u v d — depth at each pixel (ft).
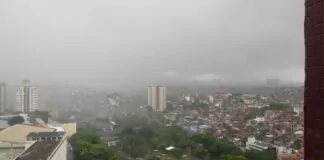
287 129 422.82
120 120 614.75
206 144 334.65
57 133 259.39
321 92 13.52
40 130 293.84
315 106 13.96
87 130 468.75
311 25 14.29
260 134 411.34
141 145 341.82
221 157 276.00
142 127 465.88
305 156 14.84
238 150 308.60
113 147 339.36
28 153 172.45
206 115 644.69
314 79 14.02
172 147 346.13
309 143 14.44
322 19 13.51
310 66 14.35
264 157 289.74
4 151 258.57
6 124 408.46
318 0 13.78
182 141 349.41
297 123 448.65
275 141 366.63
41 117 517.14
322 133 13.47
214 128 489.67
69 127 394.52
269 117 525.34
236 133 435.53
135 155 324.19
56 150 185.98
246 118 553.64
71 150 282.56
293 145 338.95
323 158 13.41
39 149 182.29
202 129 488.44
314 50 14.05
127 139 360.28
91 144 268.82
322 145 13.46
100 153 254.68
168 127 472.85
